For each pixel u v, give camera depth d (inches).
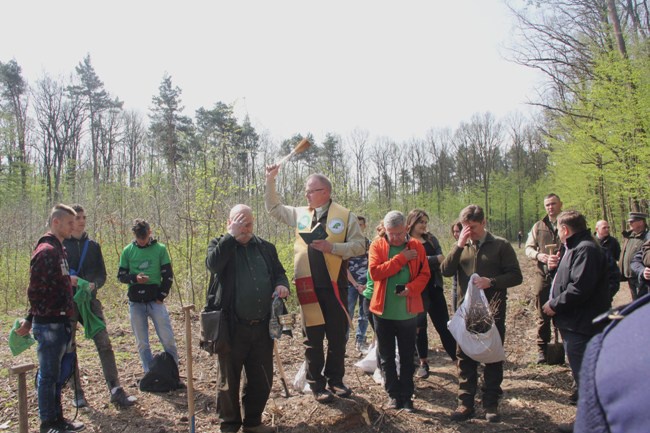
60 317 161.9
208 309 154.1
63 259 166.9
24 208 645.9
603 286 154.3
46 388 158.4
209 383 208.4
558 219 163.8
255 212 511.5
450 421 170.1
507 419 172.6
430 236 231.9
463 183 2341.3
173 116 1683.1
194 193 388.2
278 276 164.7
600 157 550.0
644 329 30.5
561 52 658.8
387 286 177.9
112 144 1882.4
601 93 506.3
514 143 2210.9
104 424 169.8
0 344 268.5
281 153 1369.3
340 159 2117.4
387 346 180.1
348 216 171.8
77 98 1758.1
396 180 2440.9
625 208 753.6
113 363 188.5
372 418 167.0
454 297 234.7
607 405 29.5
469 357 171.3
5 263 520.7
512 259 177.9
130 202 555.2
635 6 637.3
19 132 1492.4
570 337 156.3
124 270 210.4
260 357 156.4
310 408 165.6
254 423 156.4
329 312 169.2
